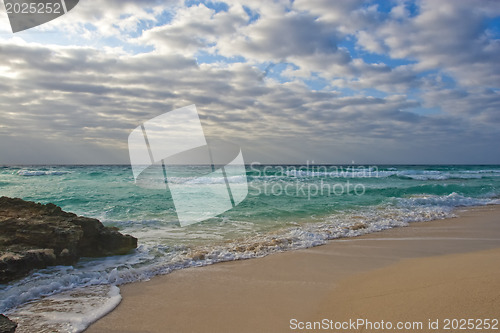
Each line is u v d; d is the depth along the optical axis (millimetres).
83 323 3211
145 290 4211
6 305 3684
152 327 3117
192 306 3637
